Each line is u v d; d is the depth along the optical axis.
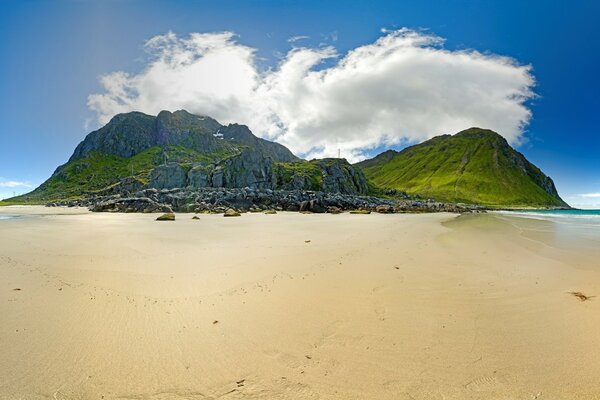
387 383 6.59
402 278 14.05
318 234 29.41
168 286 12.65
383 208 91.75
